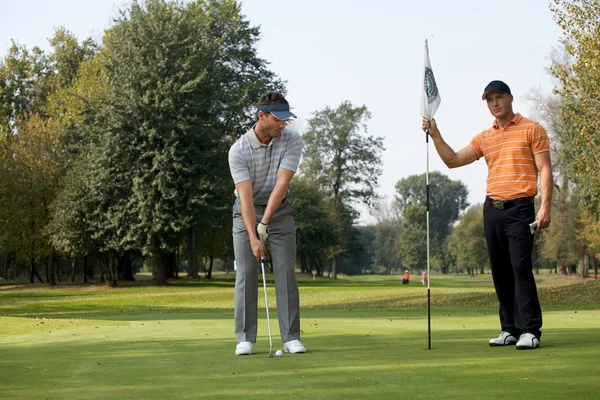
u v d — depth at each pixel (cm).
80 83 4512
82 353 530
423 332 705
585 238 4662
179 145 3634
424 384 340
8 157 4291
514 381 343
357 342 588
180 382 365
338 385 344
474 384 336
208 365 439
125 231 3684
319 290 3509
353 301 2405
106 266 4041
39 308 2242
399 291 3306
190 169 3591
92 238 3781
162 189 3566
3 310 2122
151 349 555
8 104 5081
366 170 6638
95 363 459
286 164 542
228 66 4462
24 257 4522
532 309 518
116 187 3694
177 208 3650
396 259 12081
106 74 4200
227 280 4819
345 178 6581
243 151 542
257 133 540
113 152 3662
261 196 551
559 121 4112
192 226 3753
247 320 561
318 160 6612
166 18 3759
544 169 542
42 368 434
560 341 552
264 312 1595
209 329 801
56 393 335
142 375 395
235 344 593
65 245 3844
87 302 2616
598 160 2228
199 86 3719
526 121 555
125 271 5006
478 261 9362
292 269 548
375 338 627
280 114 526
